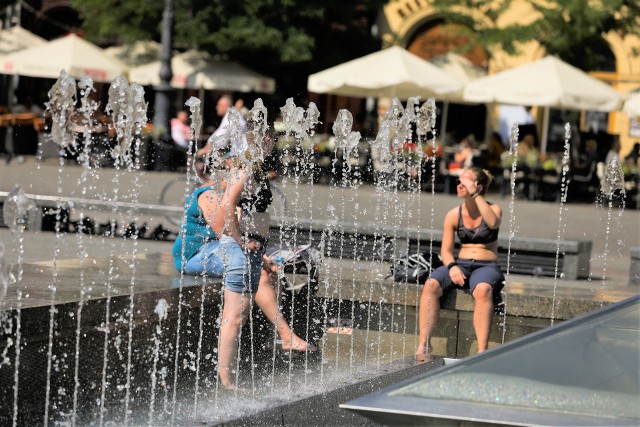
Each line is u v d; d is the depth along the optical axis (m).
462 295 11.59
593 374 4.99
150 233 21.36
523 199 34.97
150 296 9.12
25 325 7.54
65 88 9.66
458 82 33.25
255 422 7.25
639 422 4.73
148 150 36.78
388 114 17.36
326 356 11.61
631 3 37.00
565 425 4.72
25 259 16.73
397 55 33.72
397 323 12.00
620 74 44.31
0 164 36.66
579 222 28.80
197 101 11.91
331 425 7.90
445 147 37.28
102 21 40.12
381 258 16.61
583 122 42.94
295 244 17.05
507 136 44.91
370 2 42.34
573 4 36.44
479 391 4.98
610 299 11.52
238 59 41.09
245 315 9.96
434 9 42.12
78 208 21.62
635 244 24.61
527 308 11.55
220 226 10.05
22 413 7.61
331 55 42.00
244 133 9.80
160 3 39.38
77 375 8.20
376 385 8.47
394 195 30.31
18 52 37.12
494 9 43.09
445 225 11.71
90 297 8.34
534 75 32.62
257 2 39.19
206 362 10.23
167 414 8.54
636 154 35.44
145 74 38.53
